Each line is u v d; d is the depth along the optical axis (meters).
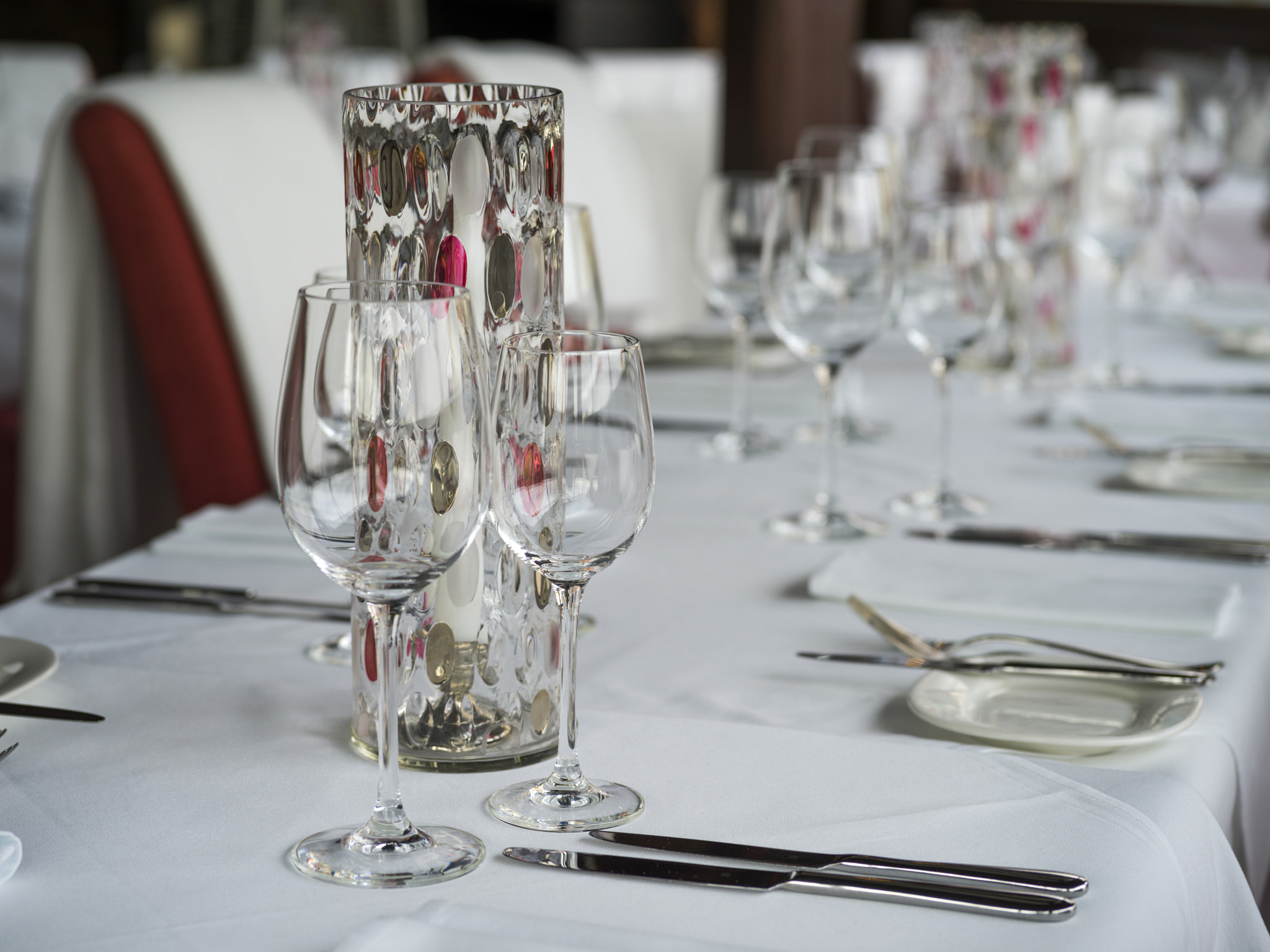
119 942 0.59
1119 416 1.58
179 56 4.99
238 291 1.81
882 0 5.80
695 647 0.96
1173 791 0.72
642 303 2.88
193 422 1.80
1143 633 0.98
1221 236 3.55
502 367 0.66
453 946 0.54
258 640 0.97
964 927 0.59
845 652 0.95
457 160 0.75
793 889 0.62
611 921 0.60
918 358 2.06
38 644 0.88
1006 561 1.14
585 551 0.66
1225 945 0.70
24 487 1.87
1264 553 1.13
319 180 2.02
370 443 0.61
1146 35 5.76
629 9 7.39
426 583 0.64
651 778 0.74
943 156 2.31
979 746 0.79
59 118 1.78
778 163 3.74
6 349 2.81
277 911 0.61
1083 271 3.09
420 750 0.75
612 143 2.87
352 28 4.41
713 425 1.65
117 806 0.71
